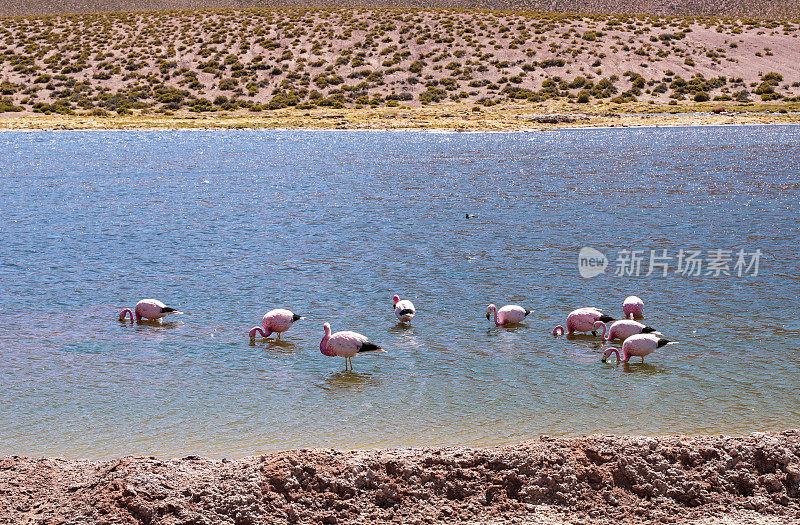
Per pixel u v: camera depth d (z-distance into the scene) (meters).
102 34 147.25
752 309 19.84
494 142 76.81
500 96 118.38
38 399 14.10
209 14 162.25
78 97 118.00
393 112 104.81
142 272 24.73
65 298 21.67
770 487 9.90
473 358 16.39
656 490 9.84
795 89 121.31
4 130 91.50
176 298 21.61
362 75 128.75
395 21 153.88
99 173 53.88
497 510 9.60
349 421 12.95
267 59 136.00
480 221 34.06
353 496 9.81
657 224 33.12
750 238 29.78
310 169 55.41
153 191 44.75
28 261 26.45
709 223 33.25
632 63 131.50
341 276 23.94
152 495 9.59
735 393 14.12
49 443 12.14
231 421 13.01
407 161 60.31
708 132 85.81
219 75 128.50
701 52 137.38
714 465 10.22
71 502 9.62
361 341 16.02
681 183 46.62
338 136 85.06
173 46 141.12
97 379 15.20
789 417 12.91
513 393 14.24
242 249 28.33
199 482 9.91
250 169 55.81
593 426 12.62
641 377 15.05
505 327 18.70
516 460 10.31
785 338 17.41
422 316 19.66
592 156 63.06
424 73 129.12
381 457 10.50
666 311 19.81
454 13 160.12
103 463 10.77
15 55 135.38
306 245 28.98
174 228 32.91
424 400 13.94
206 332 18.48
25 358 16.52
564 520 9.39
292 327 18.81
